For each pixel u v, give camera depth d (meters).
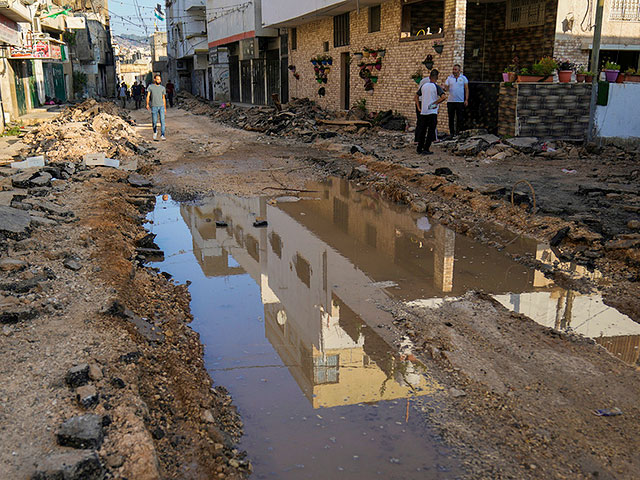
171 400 3.88
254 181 12.02
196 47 51.84
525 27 18.34
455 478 3.21
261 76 36.56
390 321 5.36
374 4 20.48
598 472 3.21
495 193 9.15
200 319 5.62
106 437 3.08
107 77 62.22
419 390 4.17
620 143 14.45
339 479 3.25
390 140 16.59
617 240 6.59
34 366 3.81
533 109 14.06
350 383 4.31
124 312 4.86
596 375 4.25
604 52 17.77
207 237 8.30
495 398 3.99
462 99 15.30
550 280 6.18
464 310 5.46
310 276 6.70
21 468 2.80
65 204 8.70
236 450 3.51
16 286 5.09
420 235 8.09
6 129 19.61
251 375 4.51
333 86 25.12
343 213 9.45
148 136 19.42
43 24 31.12
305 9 23.66
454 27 16.27
